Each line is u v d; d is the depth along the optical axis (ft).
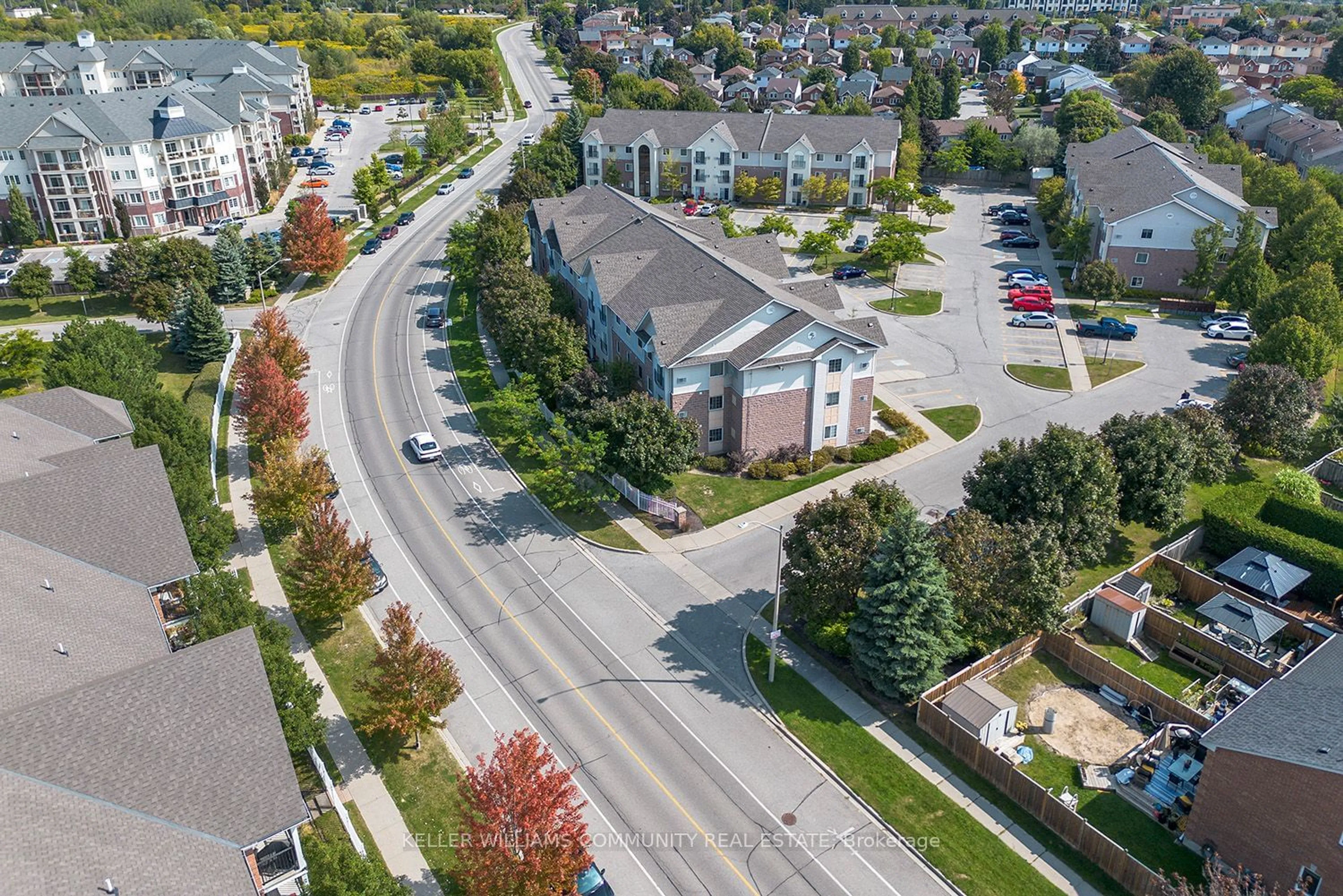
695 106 513.45
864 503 151.74
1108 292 304.30
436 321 297.33
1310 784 104.68
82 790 93.15
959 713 134.21
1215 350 274.16
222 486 204.95
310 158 506.07
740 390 202.28
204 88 425.28
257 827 94.99
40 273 303.68
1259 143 526.98
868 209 422.00
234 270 315.58
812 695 145.38
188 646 134.82
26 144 366.43
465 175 480.23
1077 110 477.77
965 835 120.78
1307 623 153.99
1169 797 124.36
